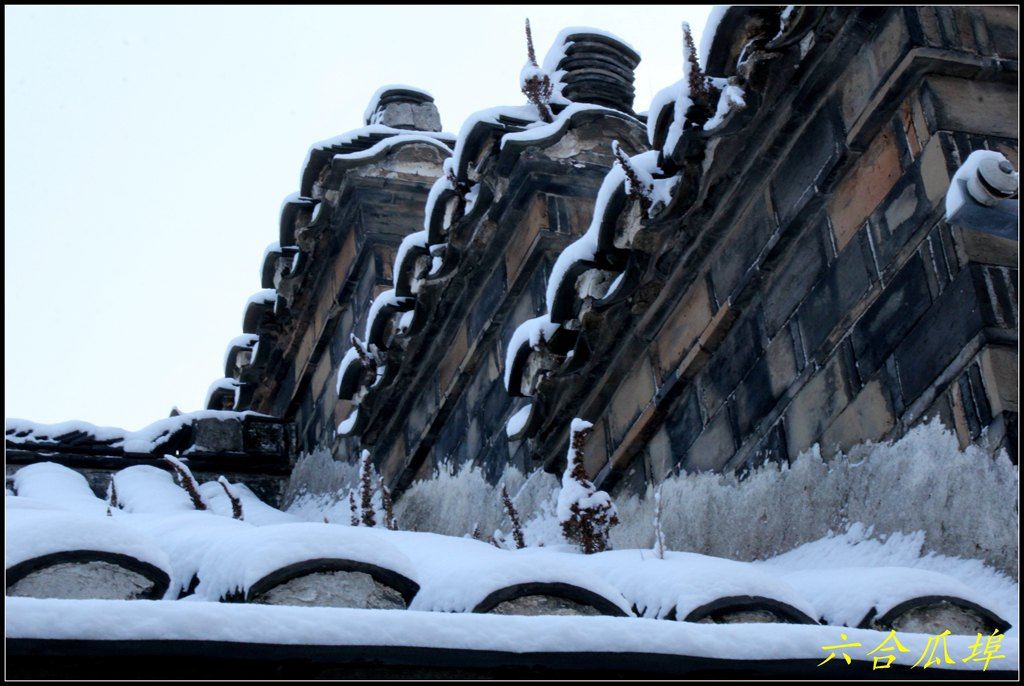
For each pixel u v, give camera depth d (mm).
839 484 5574
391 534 5082
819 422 5793
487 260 8500
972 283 5051
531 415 7594
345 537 3855
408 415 9633
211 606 2914
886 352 5457
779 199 6152
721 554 6223
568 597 3848
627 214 6566
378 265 10016
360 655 2980
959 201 4543
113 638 2783
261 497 11164
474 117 8008
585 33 8719
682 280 6734
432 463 9352
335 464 10641
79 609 2805
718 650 3281
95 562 3752
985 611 4129
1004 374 4875
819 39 5746
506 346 8422
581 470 5688
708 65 5875
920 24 5496
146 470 10406
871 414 5488
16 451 10234
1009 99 5543
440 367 9234
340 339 10680
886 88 5547
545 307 7906
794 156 6082
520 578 3818
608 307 6816
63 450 10422
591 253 6797
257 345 11688
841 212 5852
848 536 5418
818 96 5910
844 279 5770
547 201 8016
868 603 4121
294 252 10898
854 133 5707
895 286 5473
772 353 6176
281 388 11898
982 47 5539
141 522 5945
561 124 7977
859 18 5656
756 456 6176
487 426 8602
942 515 4934
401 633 3035
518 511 7980
